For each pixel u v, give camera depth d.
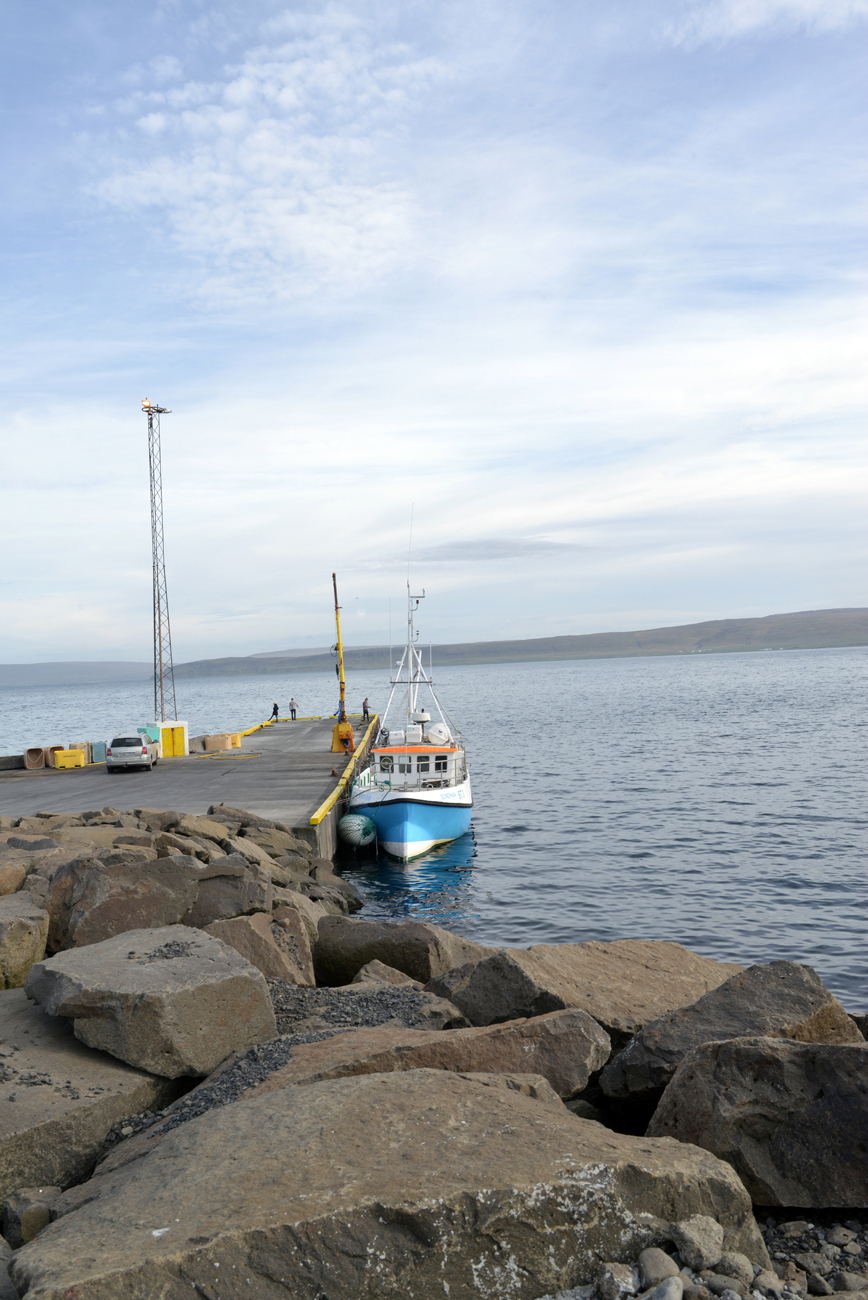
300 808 30.03
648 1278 4.21
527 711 116.94
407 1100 5.43
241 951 10.10
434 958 11.67
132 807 30.02
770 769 50.59
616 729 82.69
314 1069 6.46
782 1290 4.36
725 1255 4.45
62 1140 6.15
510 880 27.84
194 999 7.11
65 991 7.17
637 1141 5.21
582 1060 7.03
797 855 29.53
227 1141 5.08
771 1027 6.96
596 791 45.28
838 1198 5.34
